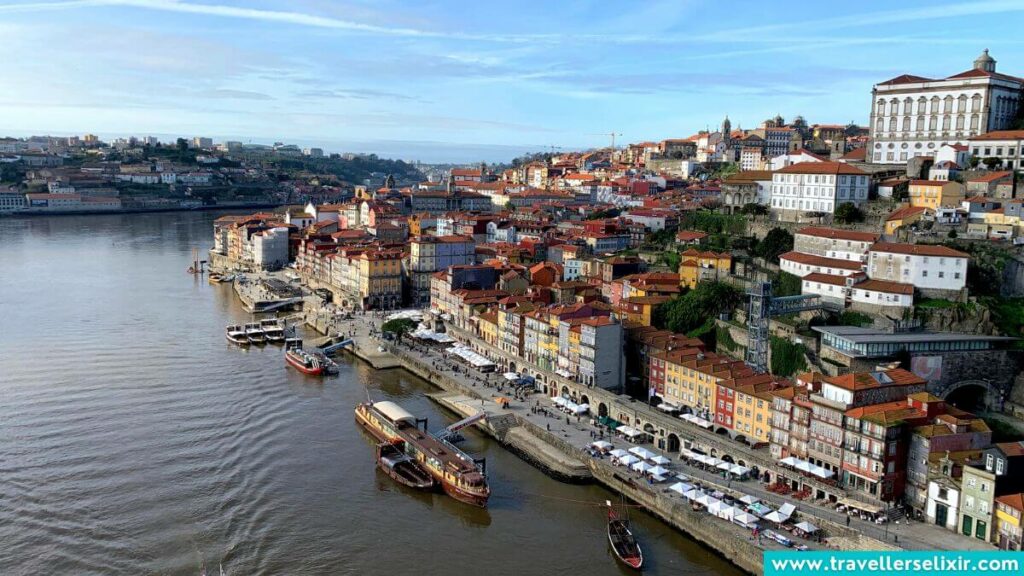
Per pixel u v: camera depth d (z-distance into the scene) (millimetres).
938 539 136250
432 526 155000
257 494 165125
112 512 155625
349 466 180250
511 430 196375
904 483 149375
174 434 193375
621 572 139375
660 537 150375
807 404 160625
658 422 184625
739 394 178875
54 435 190500
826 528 141125
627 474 166375
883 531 138625
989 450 136625
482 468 172375
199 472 173625
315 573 138125
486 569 140250
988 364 189500
